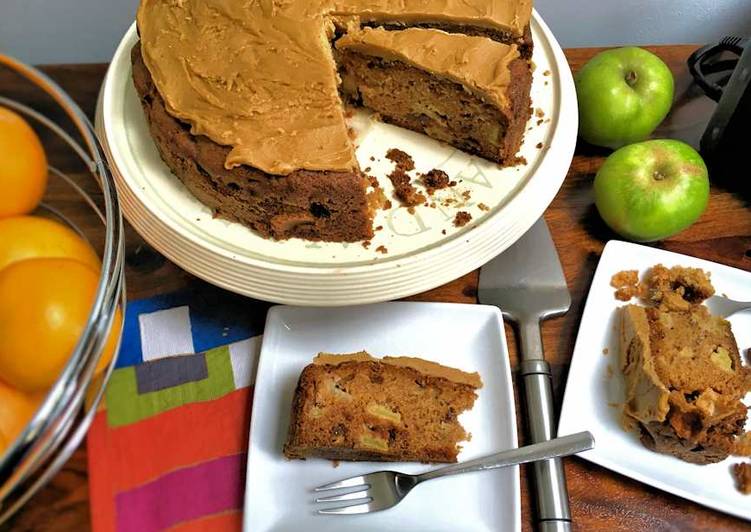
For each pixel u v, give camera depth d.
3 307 0.29
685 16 0.64
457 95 0.44
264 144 0.39
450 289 0.46
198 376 0.42
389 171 0.46
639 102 0.49
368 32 0.45
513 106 0.43
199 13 0.43
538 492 0.38
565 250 0.48
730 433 0.38
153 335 0.43
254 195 0.40
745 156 0.48
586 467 0.40
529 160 0.45
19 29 0.59
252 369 0.43
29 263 0.31
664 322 0.43
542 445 0.38
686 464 0.40
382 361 0.41
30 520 0.36
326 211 0.40
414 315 0.44
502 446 0.40
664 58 0.58
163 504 0.38
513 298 0.45
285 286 0.39
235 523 0.38
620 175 0.46
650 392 0.39
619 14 0.63
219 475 0.39
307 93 0.40
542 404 0.41
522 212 0.42
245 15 0.42
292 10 0.43
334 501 0.37
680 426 0.38
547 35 0.49
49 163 0.47
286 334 0.43
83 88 0.53
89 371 0.28
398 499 0.37
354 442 0.38
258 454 0.39
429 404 0.40
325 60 0.41
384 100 0.48
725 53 0.58
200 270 0.40
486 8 0.46
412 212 0.43
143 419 0.40
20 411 0.31
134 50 0.45
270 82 0.40
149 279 0.45
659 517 0.38
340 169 0.38
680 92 0.56
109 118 0.44
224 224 0.42
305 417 0.38
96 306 0.28
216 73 0.41
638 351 0.41
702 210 0.46
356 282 0.39
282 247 0.41
